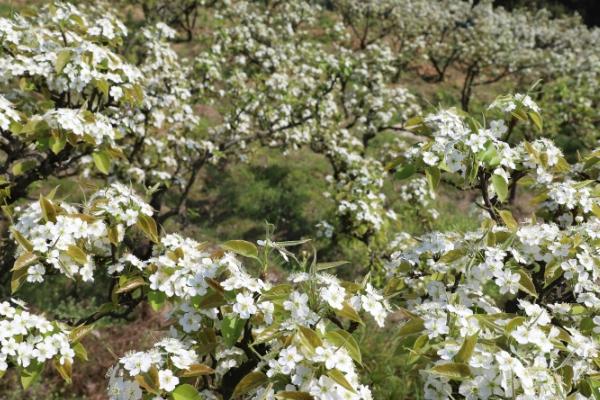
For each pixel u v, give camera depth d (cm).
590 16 4038
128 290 328
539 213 425
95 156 406
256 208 1057
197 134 1011
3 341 261
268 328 249
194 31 2053
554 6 3975
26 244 290
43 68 418
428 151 327
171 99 700
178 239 328
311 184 1172
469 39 2197
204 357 306
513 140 1242
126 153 734
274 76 966
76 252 295
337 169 1030
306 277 263
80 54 406
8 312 276
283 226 1013
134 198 324
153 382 235
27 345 270
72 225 299
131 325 651
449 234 354
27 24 487
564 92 1330
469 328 256
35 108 472
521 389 232
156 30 700
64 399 549
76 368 582
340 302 253
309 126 1024
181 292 289
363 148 1063
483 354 237
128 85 441
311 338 225
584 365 276
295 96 1004
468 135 320
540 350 244
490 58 1995
